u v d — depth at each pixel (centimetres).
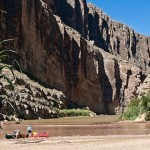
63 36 18825
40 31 16875
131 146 2262
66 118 11744
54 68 17625
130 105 8769
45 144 2808
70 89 18888
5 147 2564
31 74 15262
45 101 12519
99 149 2183
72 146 2511
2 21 14225
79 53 19875
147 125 6394
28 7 16038
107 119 10725
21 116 9894
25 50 15288
